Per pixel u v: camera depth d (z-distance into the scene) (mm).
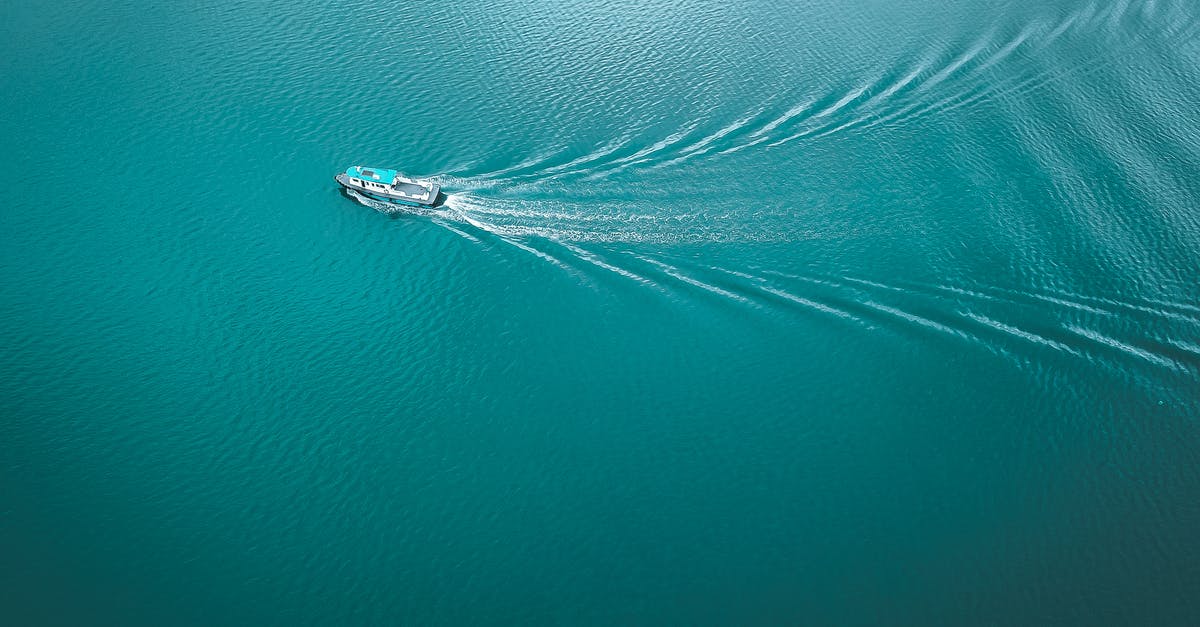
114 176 100562
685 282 88250
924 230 92625
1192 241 90562
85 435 75312
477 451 75312
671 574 66938
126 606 64188
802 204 96000
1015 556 67812
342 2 133375
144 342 83250
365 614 64500
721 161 101625
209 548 68000
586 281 88812
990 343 82062
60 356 81375
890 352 81938
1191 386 78062
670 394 79438
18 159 102312
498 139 105000
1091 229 92312
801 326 84312
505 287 88500
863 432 76312
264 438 75875
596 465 74250
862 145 104438
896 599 65312
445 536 69312
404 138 105375
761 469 73875
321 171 101188
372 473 73562
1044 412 76875
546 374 81125
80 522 69125
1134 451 74000
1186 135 105438
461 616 64438
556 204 96062
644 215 94625
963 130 106812
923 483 72562
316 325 85250
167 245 92562
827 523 70125
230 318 85562
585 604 65188
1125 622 63844
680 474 73562
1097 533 69000
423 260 91250
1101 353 80688
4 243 92000
